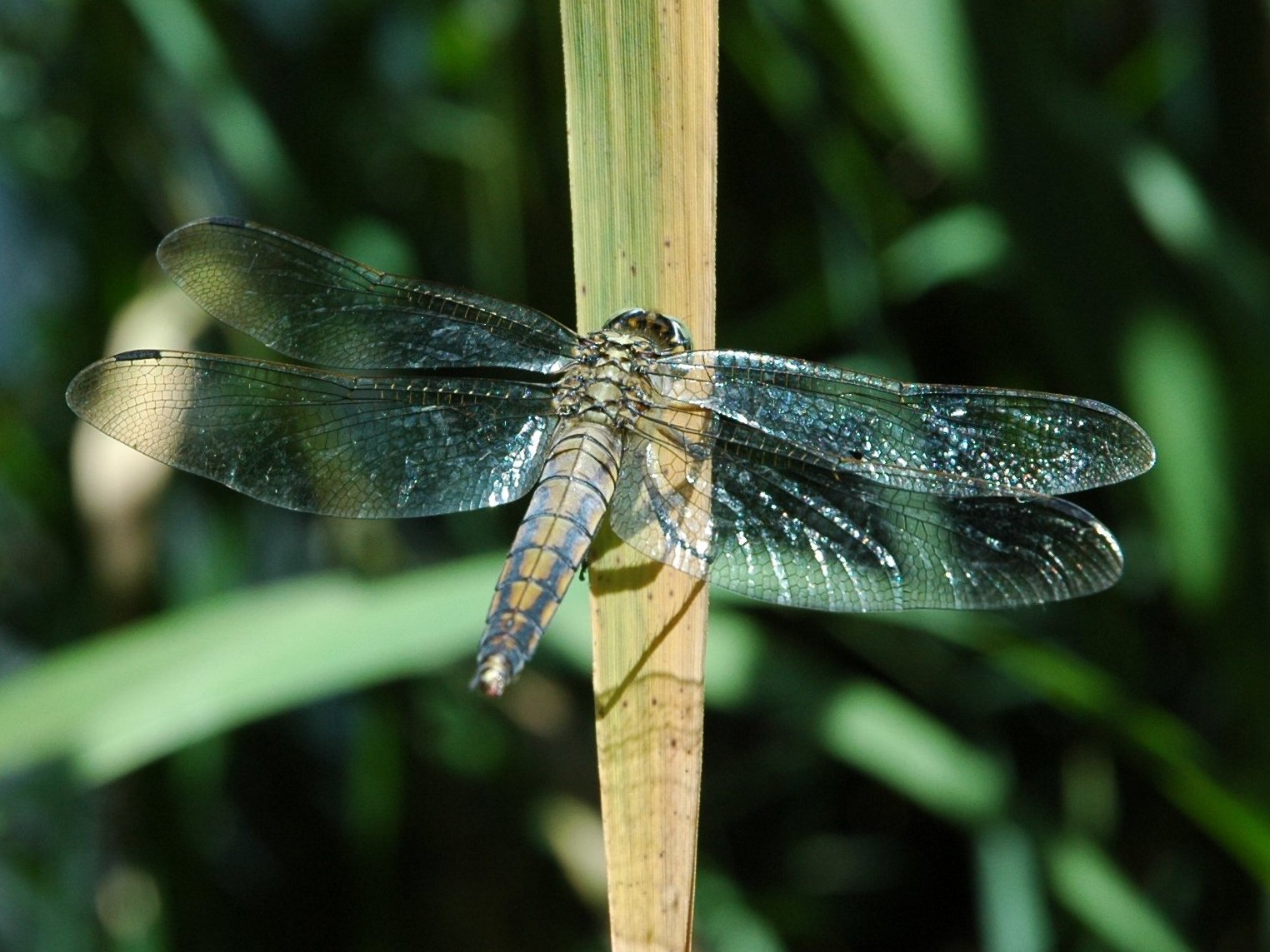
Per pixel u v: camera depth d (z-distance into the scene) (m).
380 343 0.46
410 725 0.52
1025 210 0.48
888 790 0.52
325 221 0.51
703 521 0.45
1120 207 0.48
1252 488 0.48
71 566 0.52
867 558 0.45
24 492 0.52
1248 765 0.49
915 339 0.51
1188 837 0.50
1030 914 0.48
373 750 0.51
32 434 0.52
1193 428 0.48
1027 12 0.47
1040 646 0.48
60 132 0.52
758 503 0.46
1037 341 0.50
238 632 0.47
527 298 0.51
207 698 0.47
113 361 0.46
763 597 0.45
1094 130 0.47
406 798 0.52
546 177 0.50
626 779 0.44
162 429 0.46
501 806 0.52
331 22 0.51
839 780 0.52
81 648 0.47
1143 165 0.47
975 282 0.50
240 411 0.46
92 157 0.52
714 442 0.46
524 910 0.52
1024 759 0.51
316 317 0.46
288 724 0.53
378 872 0.51
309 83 0.51
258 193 0.50
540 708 0.52
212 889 0.52
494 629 0.45
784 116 0.50
